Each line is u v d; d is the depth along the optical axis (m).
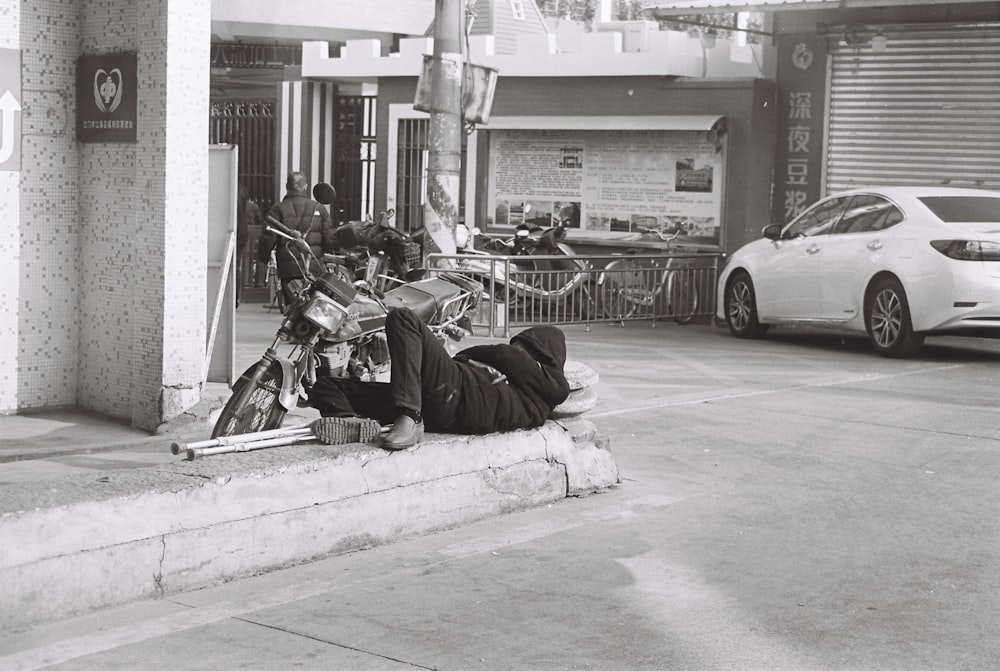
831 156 18.73
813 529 6.57
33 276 8.77
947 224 13.73
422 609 5.20
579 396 7.34
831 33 18.45
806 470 7.98
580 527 6.56
